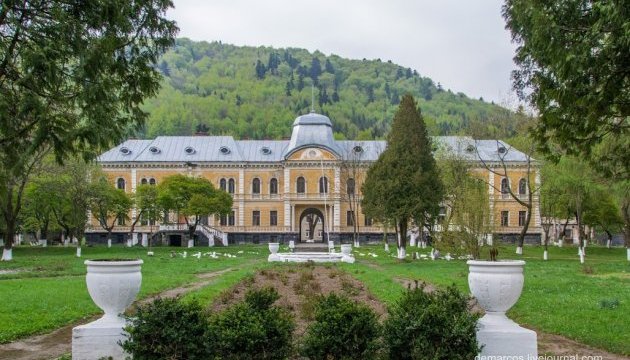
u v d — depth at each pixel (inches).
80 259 1803.6
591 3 466.6
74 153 520.4
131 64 577.0
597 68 450.3
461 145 2455.7
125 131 597.6
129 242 2824.8
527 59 555.5
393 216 1839.3
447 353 350.0
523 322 653.9
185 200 2664.9
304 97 7170.3
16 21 471.2
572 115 508.7
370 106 7209.6
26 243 3587.6
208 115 6373.0
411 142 1861.5
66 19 491.5
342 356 359.3
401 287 919.7
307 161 3255.4
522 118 1979.6
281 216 3307.1
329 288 968.3
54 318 633.0
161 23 576.1
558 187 1833.2
